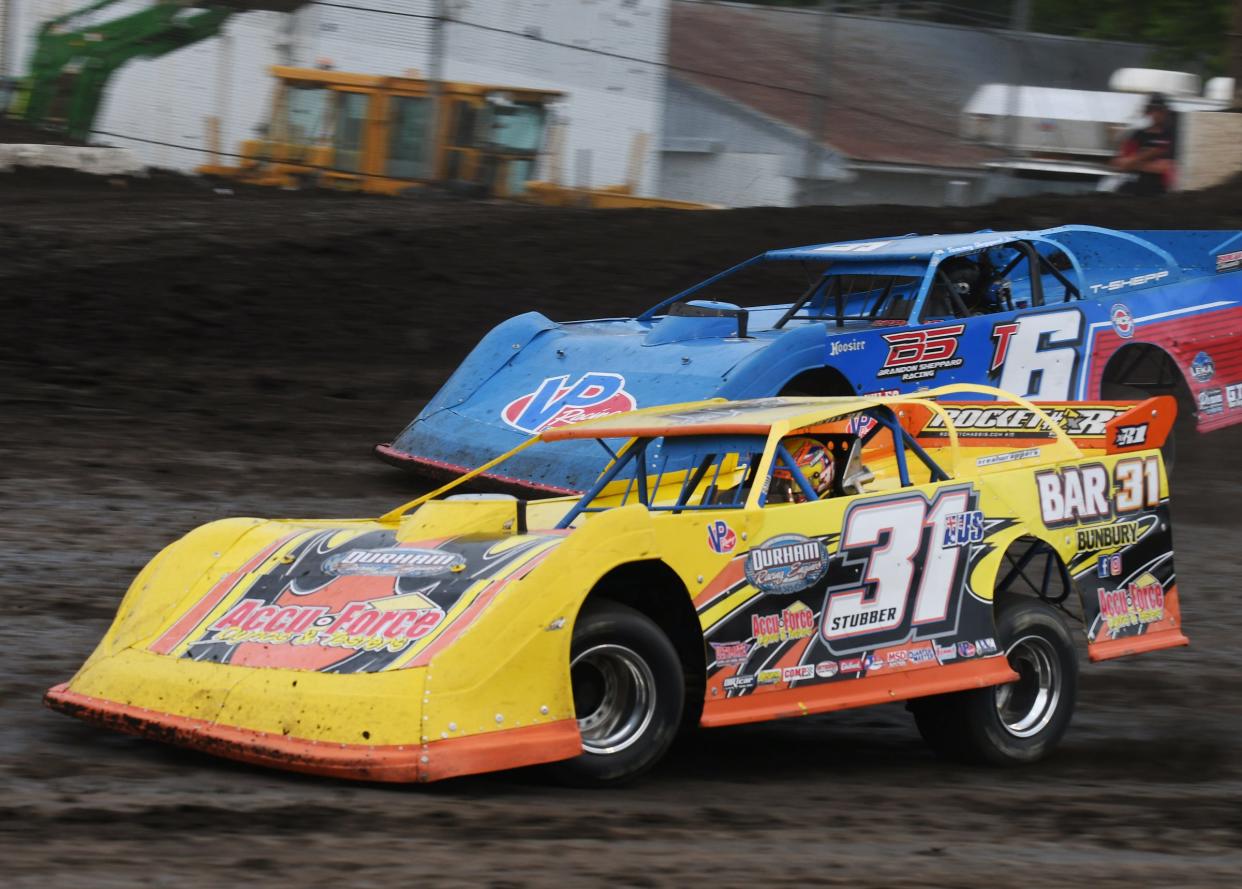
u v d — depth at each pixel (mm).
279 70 53938
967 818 13930
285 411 34344
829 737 17375
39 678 17297
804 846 12578
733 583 14547
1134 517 17625
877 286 29672
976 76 61094
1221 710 18703
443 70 52250
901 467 16438
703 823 13141
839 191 57781
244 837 11867
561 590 13766
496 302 42094
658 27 56812
